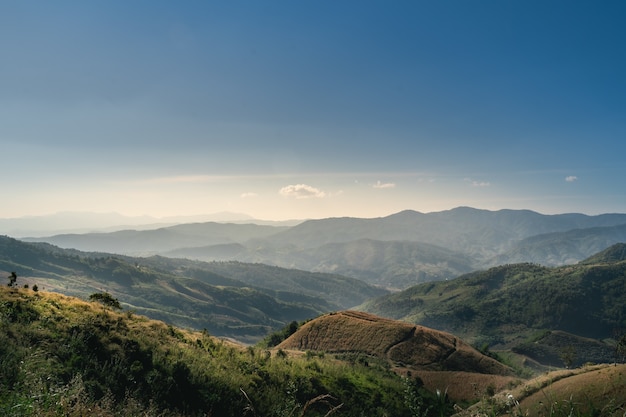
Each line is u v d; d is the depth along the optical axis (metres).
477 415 4.81
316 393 34.44
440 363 103.69
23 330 19.28
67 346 20.16
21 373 8.55
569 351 111.69
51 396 7.11
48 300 28.22
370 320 126.69
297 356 61.53
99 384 17.72
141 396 18.92
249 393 26.30
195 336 39.12
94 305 32.84
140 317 36.47
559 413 5.04
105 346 22.66
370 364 81.12
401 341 112.56
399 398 42.44
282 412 7.55
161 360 24.69
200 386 23.83
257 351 44.78
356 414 33.38
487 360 110.12
